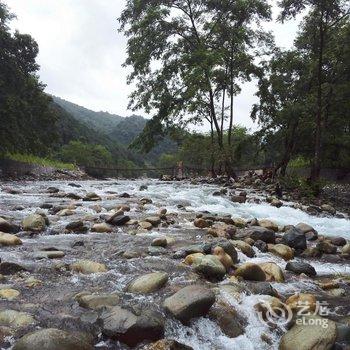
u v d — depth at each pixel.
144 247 7.01
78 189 17.91
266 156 30.23
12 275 5.19
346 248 8.07
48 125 37.19
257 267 5.62
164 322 3.97
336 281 6.03
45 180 27.56
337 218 14.01
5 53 26.55
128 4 24.73
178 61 23.98
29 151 33.72
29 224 7.96
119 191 17.36
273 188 20.58
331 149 31.02
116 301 4.36
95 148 87.31
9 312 3.93
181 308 4.08
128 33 24.89
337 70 20.72
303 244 8.12
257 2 23.36
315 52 21.48
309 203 17.70
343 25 20.41
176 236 8.14
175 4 24.28
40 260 5.90
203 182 24.91
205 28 24.84
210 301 4.24
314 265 7.07
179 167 34.72
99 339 3.73
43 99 36.44
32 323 3.81
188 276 5.43
